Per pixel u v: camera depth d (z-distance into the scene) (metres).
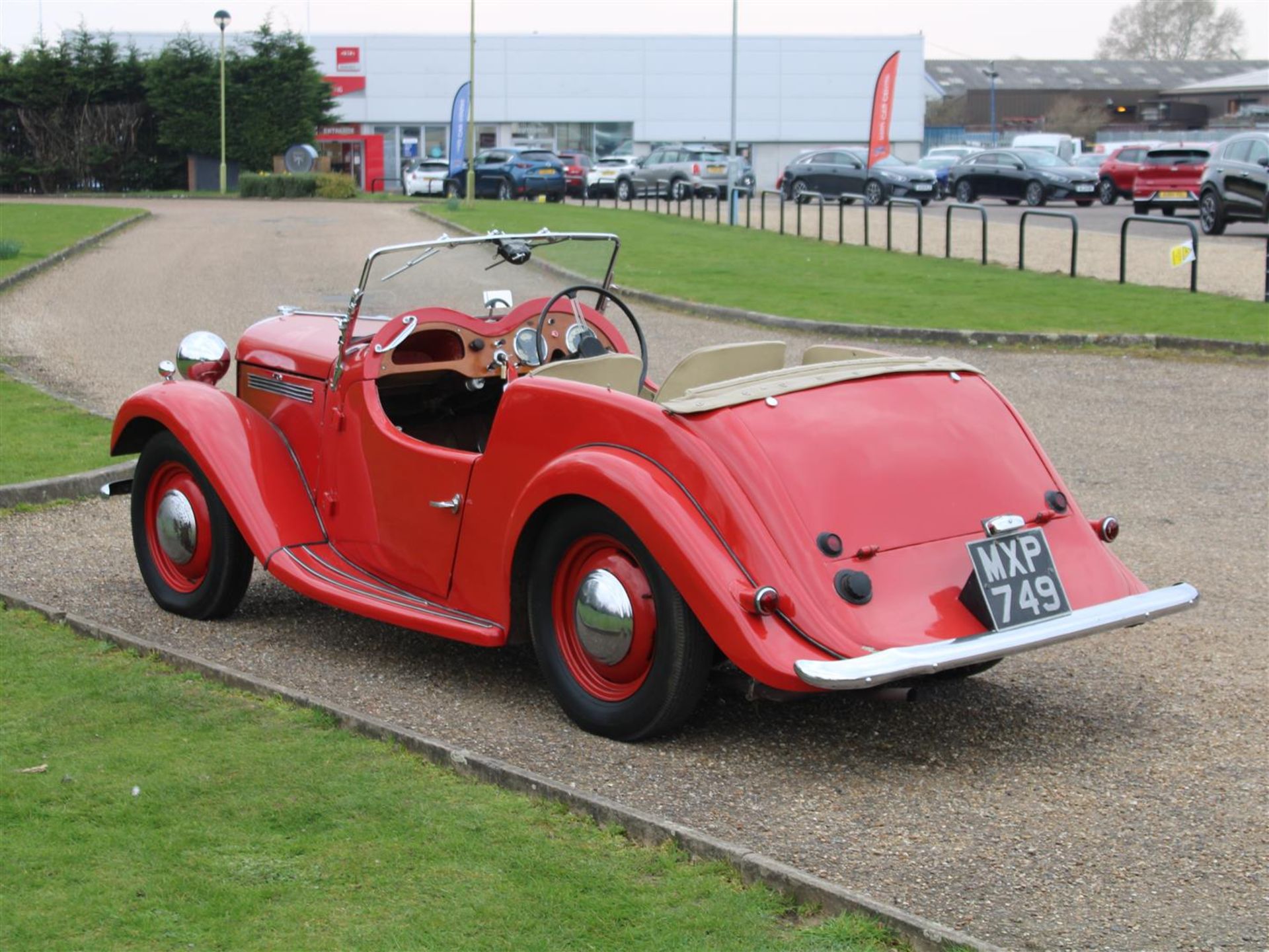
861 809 4.06
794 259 22.50
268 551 5.53
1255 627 5.89
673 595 4.28
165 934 3.27
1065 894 3.52
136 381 11.89
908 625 4.16
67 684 5.04
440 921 3.34
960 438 4.64
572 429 4.64
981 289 18.17
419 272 5.66
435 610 5.15
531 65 58.94
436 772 4.25
